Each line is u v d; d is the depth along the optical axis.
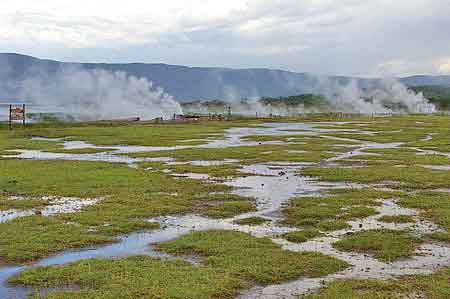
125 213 25.19
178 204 27.55
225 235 21.22
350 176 37.19
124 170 39.84
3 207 26.62
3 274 16.66
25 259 18.16
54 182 33.88
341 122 122.19
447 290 15.12
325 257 18.44
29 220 23.41
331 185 34.00
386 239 20.86
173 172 39.59
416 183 34.31
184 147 60.53
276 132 87.50
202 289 15.04
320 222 23.75
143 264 17.39
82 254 18.86
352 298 14.45
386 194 30.34
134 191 31.03
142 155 51.00
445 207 26.70
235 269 16.95
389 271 17.17
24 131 80.06
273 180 36.16
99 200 28.45
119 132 81.62
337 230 22.61
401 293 14.95
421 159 47.94
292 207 27.02
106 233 21.69
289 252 19.02
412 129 93.00
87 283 15.62
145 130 87.12
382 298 14.48
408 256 18.88
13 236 20.77
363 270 17.28
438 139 71.69
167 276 16.14
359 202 28.08
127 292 14.76
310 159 47.97
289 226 23.44
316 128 99.12
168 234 21.81
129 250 19.42
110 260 17.81
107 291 14.85
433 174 37.78
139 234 21.75
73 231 21.66
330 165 44.31
